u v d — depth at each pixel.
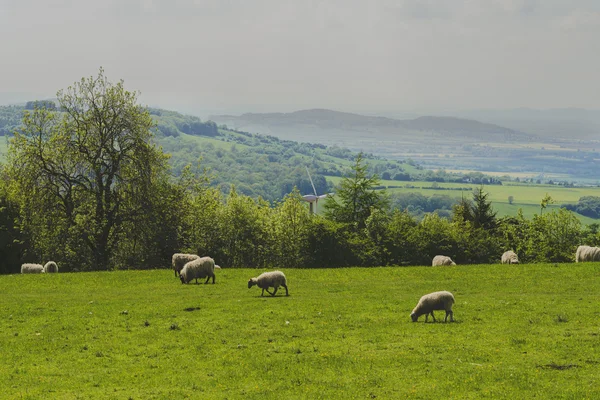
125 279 52.72
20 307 39.94
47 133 76.62
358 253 79.81
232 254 83.19
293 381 24.03
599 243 87.19
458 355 26.47
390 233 85.00
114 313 37.19
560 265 55.41
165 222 78.44
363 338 29.84
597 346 27.05
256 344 29.48
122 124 76.88
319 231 79.81
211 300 40.59
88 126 76.50
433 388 22.61
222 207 89.00
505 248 91.75
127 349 29.14
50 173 74.88
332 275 53.00
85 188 76.12
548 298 39.25
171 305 38.97
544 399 21.08
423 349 27.53
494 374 23.75
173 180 84.06
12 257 80.94
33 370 26.23
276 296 42.06
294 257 80.75
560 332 29.73
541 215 91.50
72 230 73.00
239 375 24.94
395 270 55.38
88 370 26.14
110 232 80.88
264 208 94.31
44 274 58.09
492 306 36.72
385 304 38.41
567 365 24.67
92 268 75.31
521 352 26.66
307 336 30.62
